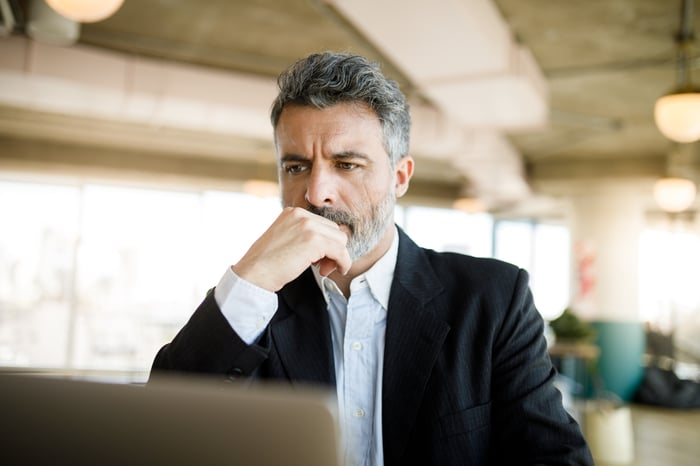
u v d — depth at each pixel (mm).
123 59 4859
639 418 7438
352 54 1083
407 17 3314
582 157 8617
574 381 8492
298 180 1105
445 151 6387
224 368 944
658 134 7203
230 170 9172
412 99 5742
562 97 5938
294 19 4418
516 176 8109
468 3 3244
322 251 1007
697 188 9211
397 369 1109
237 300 964
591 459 1060
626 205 8906
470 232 12266
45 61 4527
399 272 1178
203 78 5125
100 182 9453
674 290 11953
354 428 1116
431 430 1076
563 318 6082
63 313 9250
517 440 1092
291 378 1114
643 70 5137
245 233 10242
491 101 4719
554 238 13203
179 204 10031
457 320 1133
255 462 503
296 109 1067
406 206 11586
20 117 7227
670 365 10953
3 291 9039
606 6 3990
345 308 1178
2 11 3906
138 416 524
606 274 8891
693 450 5727
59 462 535
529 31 4367
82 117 7184
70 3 2744
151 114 5312
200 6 4305
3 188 9125
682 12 4055
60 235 9336
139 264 9711
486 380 1109
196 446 513
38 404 543
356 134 1059
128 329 9320
